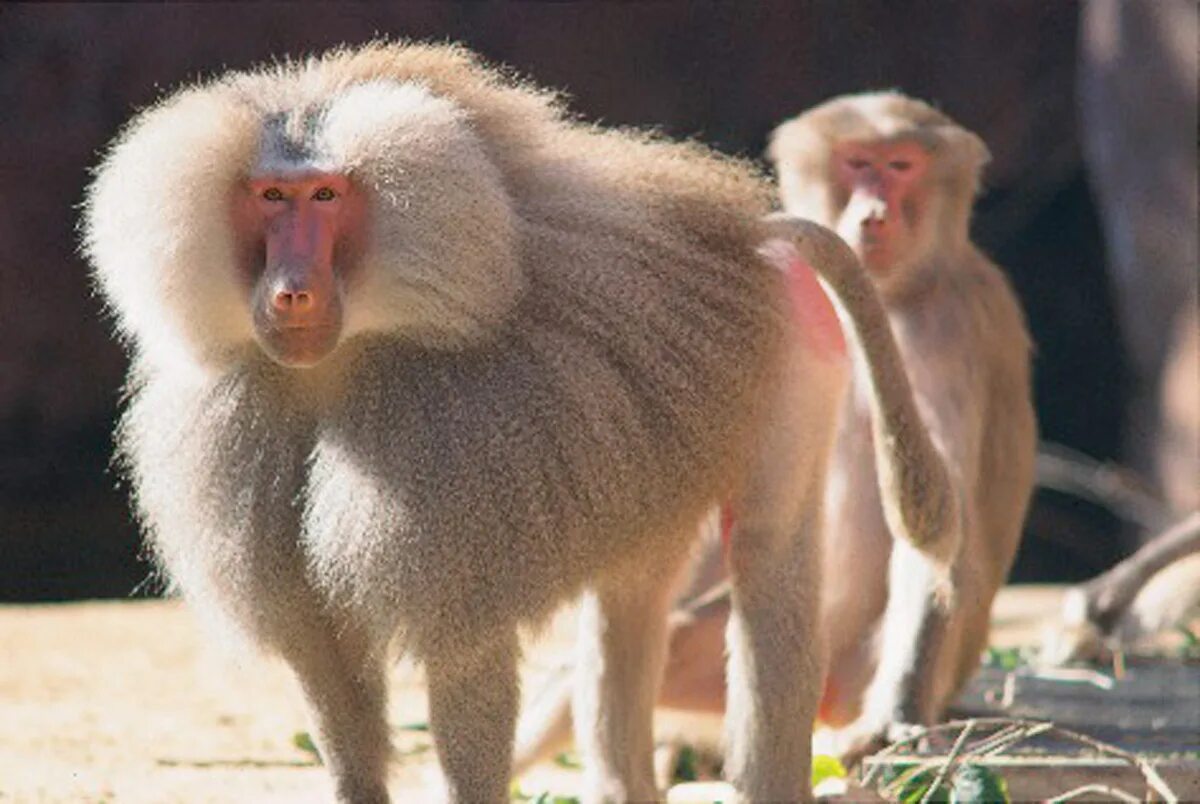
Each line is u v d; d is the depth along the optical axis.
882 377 15.38
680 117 48.16
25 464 45.88
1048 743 17.58
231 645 13.73
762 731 14.66
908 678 18.23
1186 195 32.72
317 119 13.30
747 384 14.04
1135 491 35.03
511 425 12.88
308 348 12.84
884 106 21.39
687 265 13.80
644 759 15.73
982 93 48.94
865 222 20.45
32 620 30.77
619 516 13.16
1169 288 33.28
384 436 12.98
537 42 46.75
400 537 12.78
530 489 12.85
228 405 13.49
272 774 18.78
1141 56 32.94
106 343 45.84
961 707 20.06
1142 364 34.44
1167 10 32.50
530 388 12.96
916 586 18.44
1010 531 21.36
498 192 13.04
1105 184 34.31
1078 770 15.95
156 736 20.86
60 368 45.66
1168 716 19.16
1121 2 33.25
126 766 19.09
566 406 12.98
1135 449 36.16
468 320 12.94
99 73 45.03
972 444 20.02
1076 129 48.94
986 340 21.00
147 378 14.32
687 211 14.09
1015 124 49.12
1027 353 21.86
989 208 49.78
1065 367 50.91
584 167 13.89
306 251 12.90
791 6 48.16
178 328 13.36
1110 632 22.84
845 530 19.78
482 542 12.80
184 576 13.70
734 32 48.03
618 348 13.28
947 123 21.39
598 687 15.63
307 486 13.32
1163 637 26.84
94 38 44.91
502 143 13.59
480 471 12.81
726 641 16.23
